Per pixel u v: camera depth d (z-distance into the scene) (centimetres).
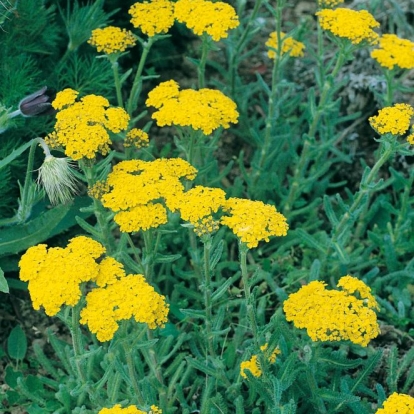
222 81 147
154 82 146
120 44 123
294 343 114
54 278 107
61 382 123
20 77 126
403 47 126
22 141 130
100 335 107
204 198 110
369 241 136
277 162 138
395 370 119
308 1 152
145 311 107
